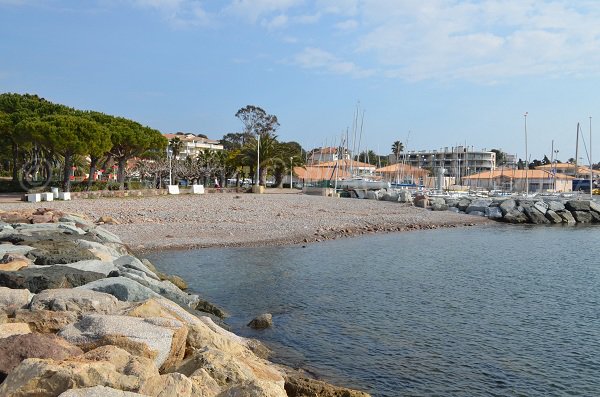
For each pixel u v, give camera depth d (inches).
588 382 410.3
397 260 1001.5
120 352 256.7
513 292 722.8
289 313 594.2
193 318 388.2
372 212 1979.6
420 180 4151.1
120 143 2239.2
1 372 239.8
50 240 644.7
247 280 771.4
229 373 273.7
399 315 593.9
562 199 2518.5
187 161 3366.1
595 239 1496.1
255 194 2603.3
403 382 405.1
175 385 231.6
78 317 325.1
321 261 960.3
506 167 5393.7
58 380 217.9
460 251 1165.7
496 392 390.0
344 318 577.3
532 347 490.3
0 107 2320.4
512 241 1419.8
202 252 1016.9
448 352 473.1
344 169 3853.3
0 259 500.7
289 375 389.7
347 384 398.3
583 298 689.6
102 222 1275.8
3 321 313.3
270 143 3100.4
